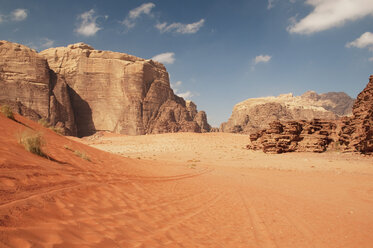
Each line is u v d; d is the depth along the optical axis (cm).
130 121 16362
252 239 620
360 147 3638
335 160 3328
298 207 1045
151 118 17175
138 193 821
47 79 14775
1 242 273
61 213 428
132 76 17150
